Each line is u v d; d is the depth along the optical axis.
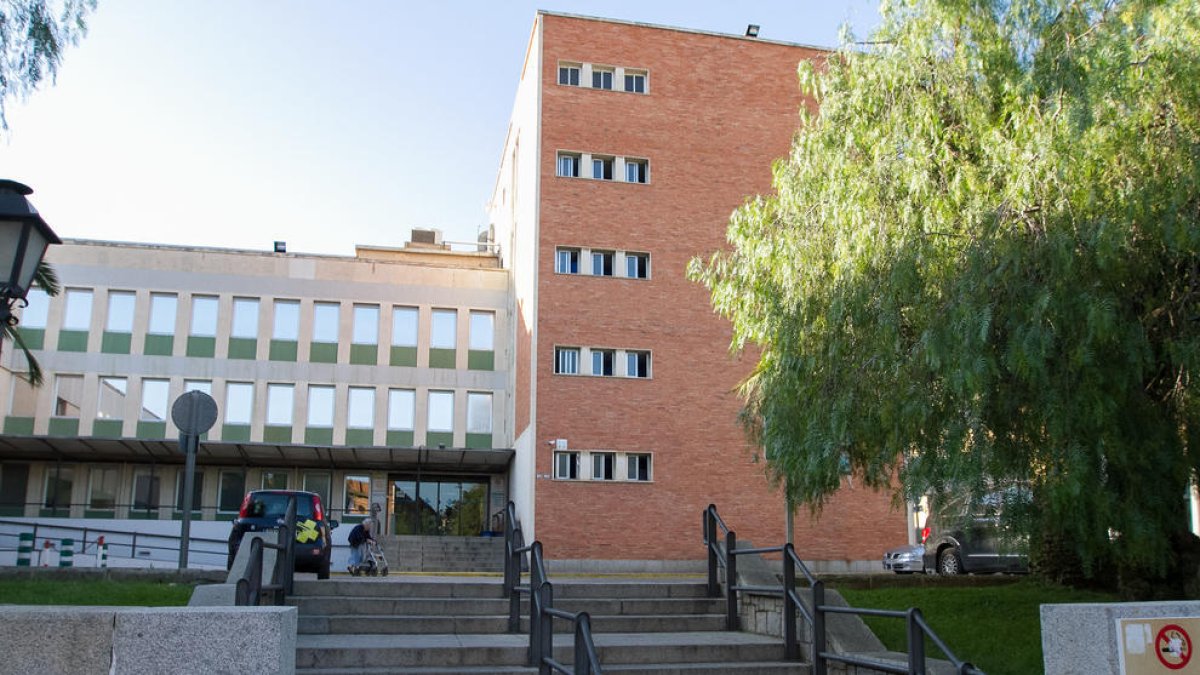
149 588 12.28
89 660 4.93
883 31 12.23
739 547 13.38
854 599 14.19
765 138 33.44
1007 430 9.71
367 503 35.09
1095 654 5.78
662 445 30.56
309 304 35.72
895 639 11.58
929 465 10.00
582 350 30.81
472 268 37.31
